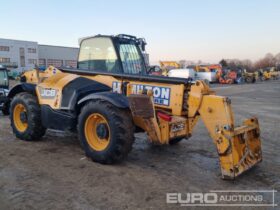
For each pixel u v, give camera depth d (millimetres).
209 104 4570
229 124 4363
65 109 5699
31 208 3689
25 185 4336
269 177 4730
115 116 4859
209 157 5715
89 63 6453
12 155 5695
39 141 6680
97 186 4312
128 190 4199
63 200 3898
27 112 6457
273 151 6238
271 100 17547
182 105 5016
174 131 5051
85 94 5586
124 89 5602
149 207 3740
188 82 4992
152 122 4898
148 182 4473
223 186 4375
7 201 3857
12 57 70125
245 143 4633
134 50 6500
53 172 4824
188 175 4770
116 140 4848
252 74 42719
